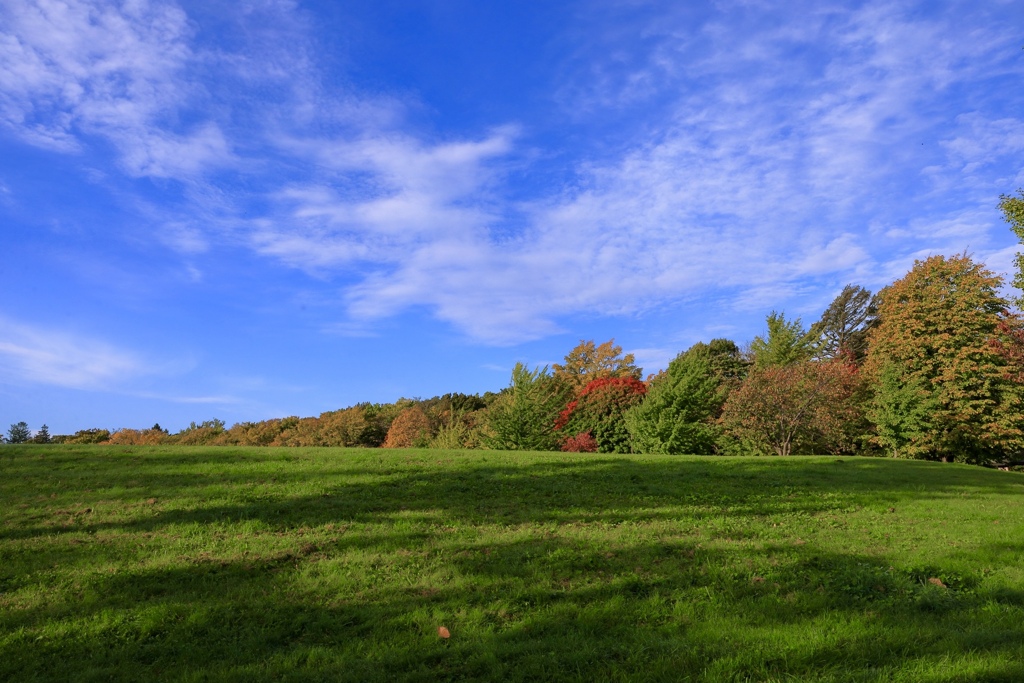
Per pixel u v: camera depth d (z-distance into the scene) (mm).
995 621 5922
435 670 5035
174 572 7836
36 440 71562
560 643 5523
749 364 56750
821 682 4695
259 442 80062
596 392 44250
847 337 65562
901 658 5078
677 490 14688
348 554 8633
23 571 7980
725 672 4910
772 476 17766
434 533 9938
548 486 14930
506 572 7703
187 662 5324
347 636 5812
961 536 9930
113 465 17250
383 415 80000
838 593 6766
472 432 45344
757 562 8016
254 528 10375
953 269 36719
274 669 5109
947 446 35469
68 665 5266
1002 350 34188
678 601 6559
